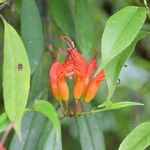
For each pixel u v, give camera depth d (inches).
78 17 34.9
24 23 31.8
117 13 26.9
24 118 31.1
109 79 27.0
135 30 26.6
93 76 28.2
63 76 29.1
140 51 43.4
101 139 31.5
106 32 26.4
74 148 43.9
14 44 27.3
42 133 30.2
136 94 43.3
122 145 27.7
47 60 36.6
